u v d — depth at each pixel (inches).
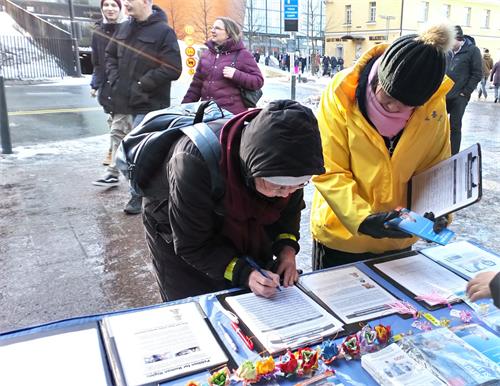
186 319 48.0
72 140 255.3
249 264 53.7
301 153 39.1
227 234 53.5
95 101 385.4
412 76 48.3
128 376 39.8
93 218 141.7
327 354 42.4
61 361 41.5
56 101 381.1
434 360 41.5
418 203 60.7
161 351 43.0
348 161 60.3
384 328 45.1
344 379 40.6
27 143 245.0
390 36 1187.9
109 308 94.6
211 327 47.1
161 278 62.7
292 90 345.4
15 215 143.1
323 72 949.8
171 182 48.8
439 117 58.4
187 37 154.3
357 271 59.6
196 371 40.9
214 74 139.9
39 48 556.7
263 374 39.8
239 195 47.5
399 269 60.4
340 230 64.8
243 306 50.5
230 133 45.5
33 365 40.9
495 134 289.9
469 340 45.3
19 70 526.9
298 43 1283.2
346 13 1270.9
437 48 48.3
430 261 63.0
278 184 40.4
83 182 177.3
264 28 1254.9
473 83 184.2
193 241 51.3
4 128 216.5
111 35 156.5
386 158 58.3
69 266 111.5
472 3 1214.3
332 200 57.9
